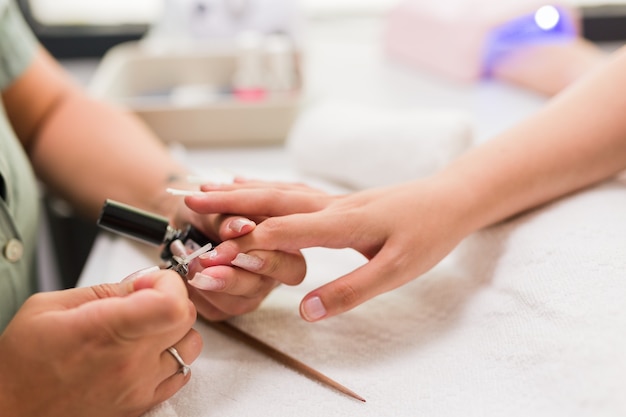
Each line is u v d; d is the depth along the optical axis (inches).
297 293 20.5
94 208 24.4
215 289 17.9
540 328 17.4
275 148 32.1
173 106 31.2
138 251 22.5
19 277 20.5
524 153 20.0
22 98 25.5
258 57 33.8
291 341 19.0
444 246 19.1
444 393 17.1
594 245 18.1
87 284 21.7
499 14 35.3
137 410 16.8
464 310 19.3
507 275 19.1
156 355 16.4
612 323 16.5
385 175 25.2
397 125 25.7
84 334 15.6
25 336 15.8
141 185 23.8
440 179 19.9
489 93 34.7
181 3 39.0
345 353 18.6
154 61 35.6
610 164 20.0
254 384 17.8
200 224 20.2
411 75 37.9
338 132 26.7
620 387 15.4
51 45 44.1
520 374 17.0
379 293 18.6
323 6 47.6
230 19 38.5
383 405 17.0
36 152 25.2
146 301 15.2
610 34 44.0
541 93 34.0
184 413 17.2
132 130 25.6
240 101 32.4
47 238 36.5
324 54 41.8
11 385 15.9
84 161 24.5
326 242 18.5
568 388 16.0
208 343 19.2
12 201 20.9
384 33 41.4
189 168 26.3
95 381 16.0
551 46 33.1
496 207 19.6
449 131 24.7
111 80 33.0
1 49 24.9
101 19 44.8
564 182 19.9
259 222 19.3
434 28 37.5
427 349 18.5
